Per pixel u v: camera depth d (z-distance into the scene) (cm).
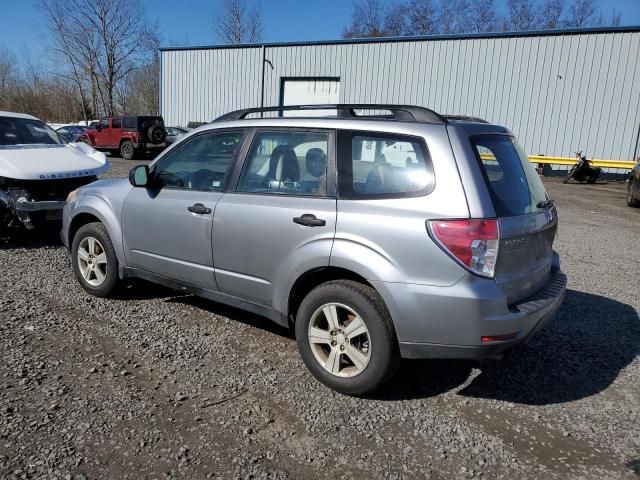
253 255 389
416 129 338
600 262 757
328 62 2441
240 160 411
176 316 484
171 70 2856
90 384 354
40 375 362
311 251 353
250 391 357
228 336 444
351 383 349
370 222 332
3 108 6084
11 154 743
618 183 2014
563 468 291
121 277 501
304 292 386
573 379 394
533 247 354
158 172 466
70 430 302
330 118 374
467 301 306
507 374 398
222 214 404
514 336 321
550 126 2130
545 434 323
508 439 316
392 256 323
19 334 427
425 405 350
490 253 310
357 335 345
